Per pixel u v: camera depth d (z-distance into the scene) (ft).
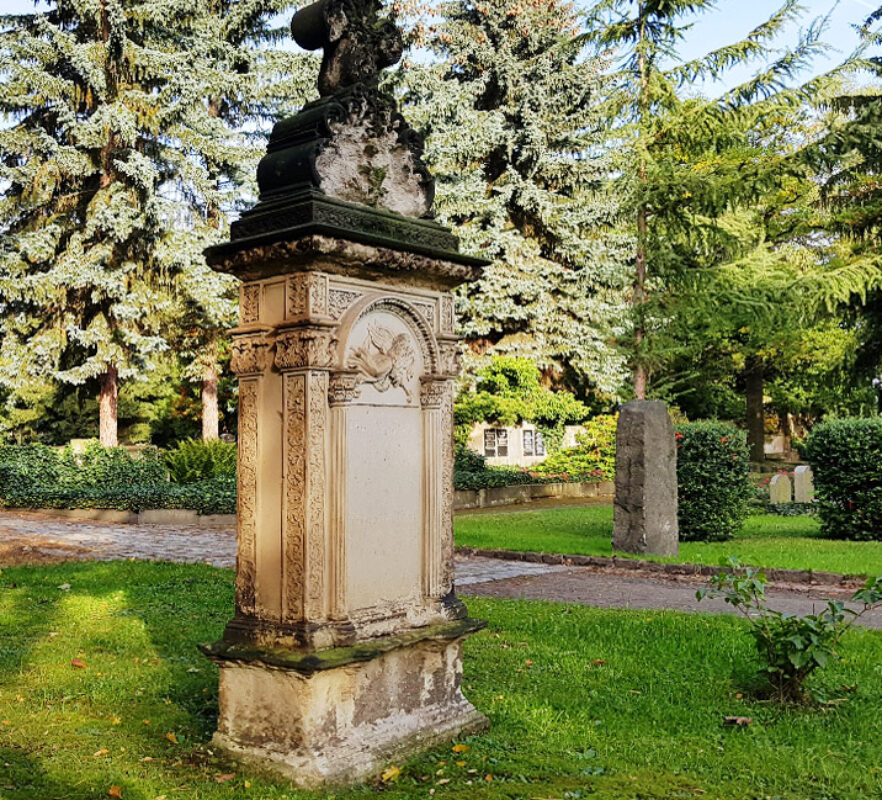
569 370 94.84
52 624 24.00
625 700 17.10
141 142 78.95
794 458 134.21
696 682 18.31
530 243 88.74
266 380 13.97
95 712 16.29
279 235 13.35
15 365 76.28
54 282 73.46
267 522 13.85
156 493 56.29
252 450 14.08
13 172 74.95
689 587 31.73
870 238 77.77
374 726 13.87
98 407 96.27
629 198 53.47
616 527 38.52
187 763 13.75
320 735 13.04
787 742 14.79
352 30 15.03
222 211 85.35
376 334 14.48
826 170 62.03
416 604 14.99
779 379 111.34
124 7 77.05
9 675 18.74
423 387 15.37
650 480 37.47
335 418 13.65
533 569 36.19
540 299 88.43
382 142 15.08
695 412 114.83
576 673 19.07
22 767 13.55
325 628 13.33
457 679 15.46
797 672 16.96
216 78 79.46
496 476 73.00
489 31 93.09
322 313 13.48
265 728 13.50
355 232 13.43
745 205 54.70
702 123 52.49
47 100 77.25
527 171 91.50
